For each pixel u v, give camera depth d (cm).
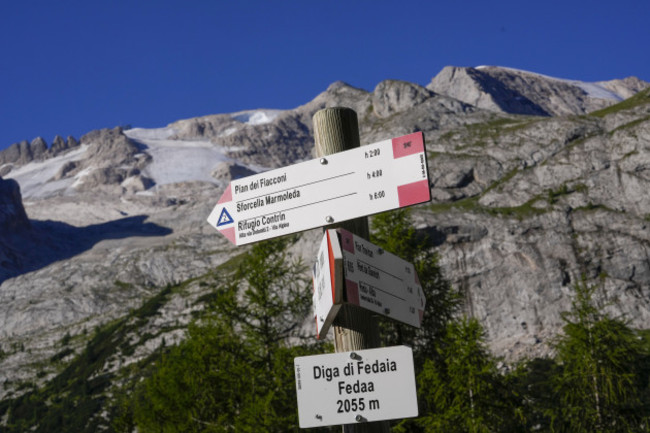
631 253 16025
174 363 3678
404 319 468
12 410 18412
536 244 16450
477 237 16700
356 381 441
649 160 17500
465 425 2773
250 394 3081
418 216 17188
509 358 13812
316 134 500
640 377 2997
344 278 411
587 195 17738
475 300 15625
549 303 15400
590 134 19838
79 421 15712
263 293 3412
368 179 461
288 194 490
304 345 3334
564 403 3116
